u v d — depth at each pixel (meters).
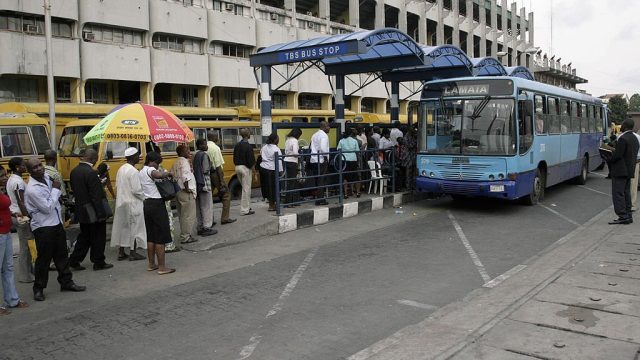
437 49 15.12
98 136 7.81
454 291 6.40
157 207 7.44
